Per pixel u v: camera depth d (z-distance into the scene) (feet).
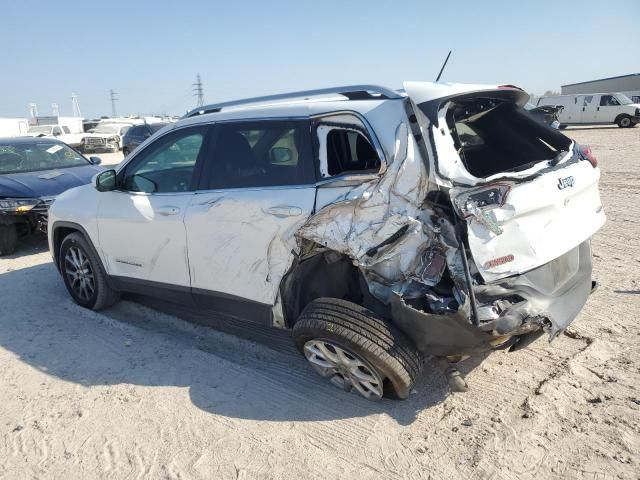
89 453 9.93
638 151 53.83
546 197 9.63
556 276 10.34
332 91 12.09
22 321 16.06
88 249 15.89
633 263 18.02
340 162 11.06
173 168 13.69
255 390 11.74
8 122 120.37
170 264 13.52
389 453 9.48
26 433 10.60
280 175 11.50
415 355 10.06
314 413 10.78
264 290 11.75
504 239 9.18
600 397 10.56
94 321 15.88
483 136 12.42
